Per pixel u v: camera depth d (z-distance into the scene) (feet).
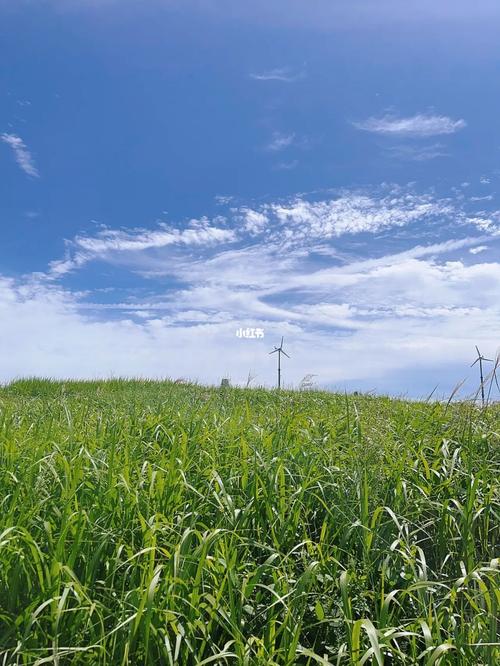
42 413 23.34
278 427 18.24
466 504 13.12
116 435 17.25
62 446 16.47
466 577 10.28
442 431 17.98
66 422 21.06
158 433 18.34
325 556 11.84
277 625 10.47
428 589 10.77
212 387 42.14
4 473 13.98
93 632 9.45
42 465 14.52
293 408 21.94
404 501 13.99
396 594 11.48
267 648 9.57
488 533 13.76
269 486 13.55
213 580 10.79
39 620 9.82
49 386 46.01
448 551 12.88
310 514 14.14
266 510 13.23
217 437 17.51
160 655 9.43
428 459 16.65
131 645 9.22
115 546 11.66
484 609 10.64
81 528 10.82
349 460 15.67
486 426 17.66
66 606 10.07
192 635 9.55
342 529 12.76
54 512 12.22
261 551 12.49
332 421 19.86
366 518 12.50
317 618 10.92
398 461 15.15
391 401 27.76
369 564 11.73
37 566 10.11
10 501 12.93
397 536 12.47
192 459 15.87
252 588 10.36
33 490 12.95
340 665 9.71
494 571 10.56
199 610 10.05
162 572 10.74
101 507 12.48
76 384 47.52
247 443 16.72
